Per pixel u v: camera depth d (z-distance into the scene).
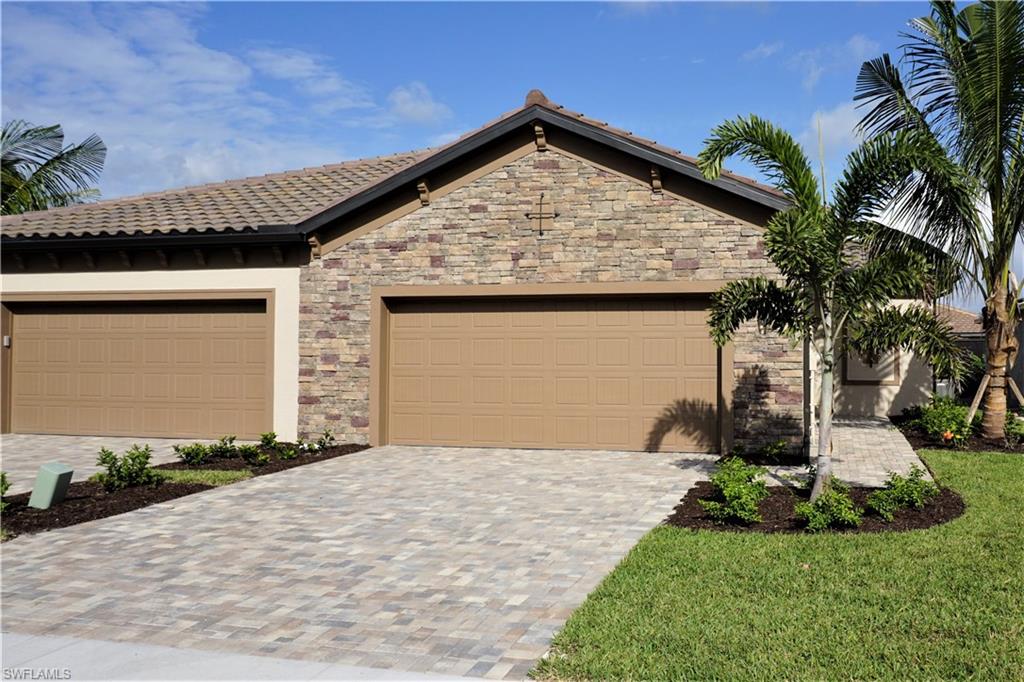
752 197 12.77
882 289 9.09
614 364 13.98
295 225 14.63
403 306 14.96
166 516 9.22
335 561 7.37
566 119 13.52
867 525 8.26
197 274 15.70
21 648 5.38
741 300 9.64
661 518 8.88
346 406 14.87
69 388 16.64
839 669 4.83
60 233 15.93
